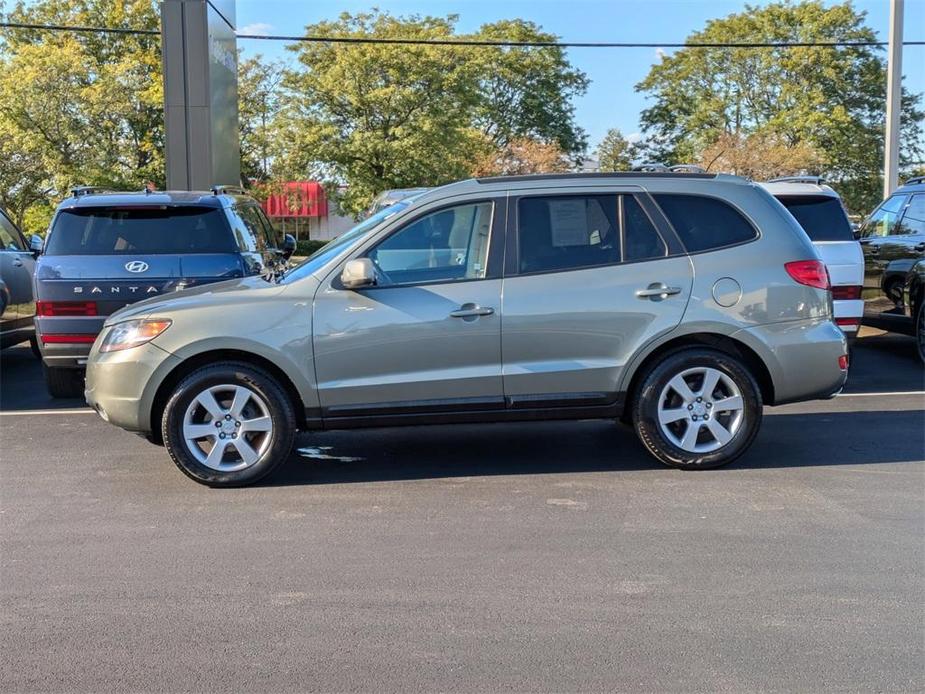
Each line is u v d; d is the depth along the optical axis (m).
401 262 5.88
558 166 41.75
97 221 8.13
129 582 4.36
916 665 3.50
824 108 43.06
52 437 7.32
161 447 6.93
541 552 4.68
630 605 4.05
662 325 5.89
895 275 10.40
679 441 6.04
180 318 5.72
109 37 33.22
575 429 7.34
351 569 4.49
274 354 5.70
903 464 6.23
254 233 9.32
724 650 3.63
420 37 35.78
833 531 4.95
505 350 5.83
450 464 6.38
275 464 5.81
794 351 5.99
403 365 5.79
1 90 28.36
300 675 3.47
